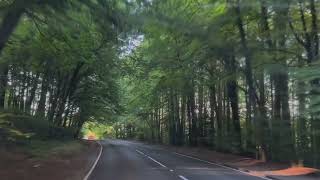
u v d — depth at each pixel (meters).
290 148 30.45
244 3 19.84
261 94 33.66
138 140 119.00
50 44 23.27
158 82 50.38
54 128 42.94
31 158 24.12
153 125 97.44
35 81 41.09
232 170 28.28
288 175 24.75
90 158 37.38
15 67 34.38
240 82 47.03
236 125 41.94
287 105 30.91
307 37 25.67
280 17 24.94
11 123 21.69
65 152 32.78
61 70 42.00
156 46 36.59
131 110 92.00
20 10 12.09
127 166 30.48
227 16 20.58
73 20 14.30
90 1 13.27
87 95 57.44
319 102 20.33
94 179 21.47
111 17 13.55
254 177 23.69
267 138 32.47
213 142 51.88
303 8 24.84
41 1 12.48
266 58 25.05
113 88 58.78
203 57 27.25
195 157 43.56
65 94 47.38
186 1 25.88
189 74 42.47
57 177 19.02
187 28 13.27
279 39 26.31
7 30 12.00
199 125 57.50
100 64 40.62
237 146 41.44
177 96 66.06
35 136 32.66
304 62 26.42
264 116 33.16
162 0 14.12
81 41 26.89
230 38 19.91
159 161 36.78
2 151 23.09
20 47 23.83
